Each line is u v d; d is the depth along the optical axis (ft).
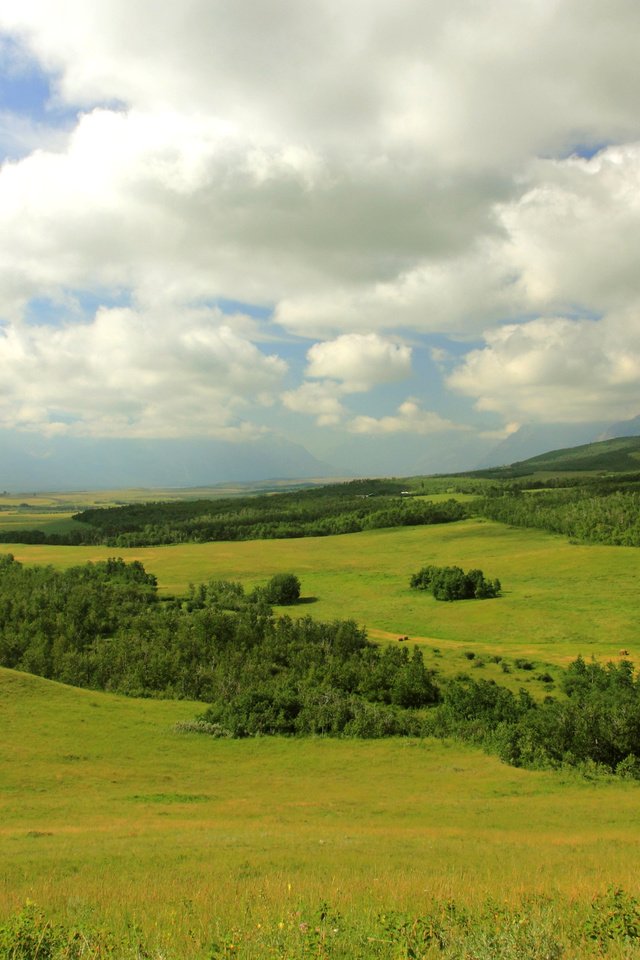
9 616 338.34
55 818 121.49
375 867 75.61
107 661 283.18
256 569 587.27
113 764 172.04
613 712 191.21
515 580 512.63
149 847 90.79
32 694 229.45
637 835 114.32
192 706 245.04
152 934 44.86
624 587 467.93
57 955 38.50
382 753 198.59
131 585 451.12
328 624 352.08
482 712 224.33
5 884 68.80
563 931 41.29
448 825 124.16
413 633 402.52
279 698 228.84
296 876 70.18
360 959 37.42
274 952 38.24
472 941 38.65
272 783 163.94
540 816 132.87
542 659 324.19
